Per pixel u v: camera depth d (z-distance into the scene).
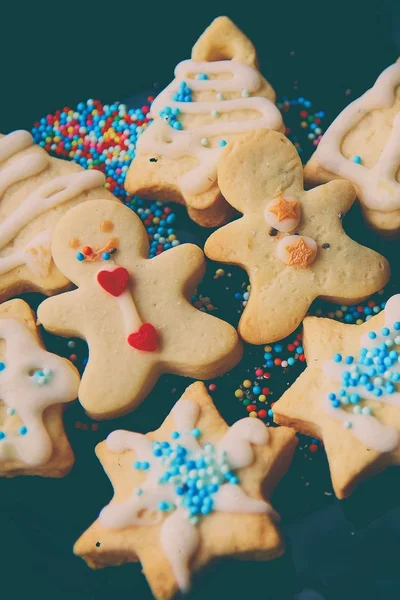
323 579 0.33
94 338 0.34
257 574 0.33
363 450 0.32
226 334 0.34
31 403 0.34
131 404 0.34
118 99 0.42
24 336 0.35
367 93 0.38
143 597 0.33
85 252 0.35
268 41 0.42
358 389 0.33
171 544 0.31
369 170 0.36
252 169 0.36
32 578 0.33
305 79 0.41
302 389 0.34
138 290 0.35
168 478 0.32
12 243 0.37
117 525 0.32
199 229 0.39
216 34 0.39
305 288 0.35
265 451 0.33
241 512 0.32
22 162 0.37
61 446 0.34
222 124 0.38
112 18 0.42
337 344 0.34
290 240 0.35
